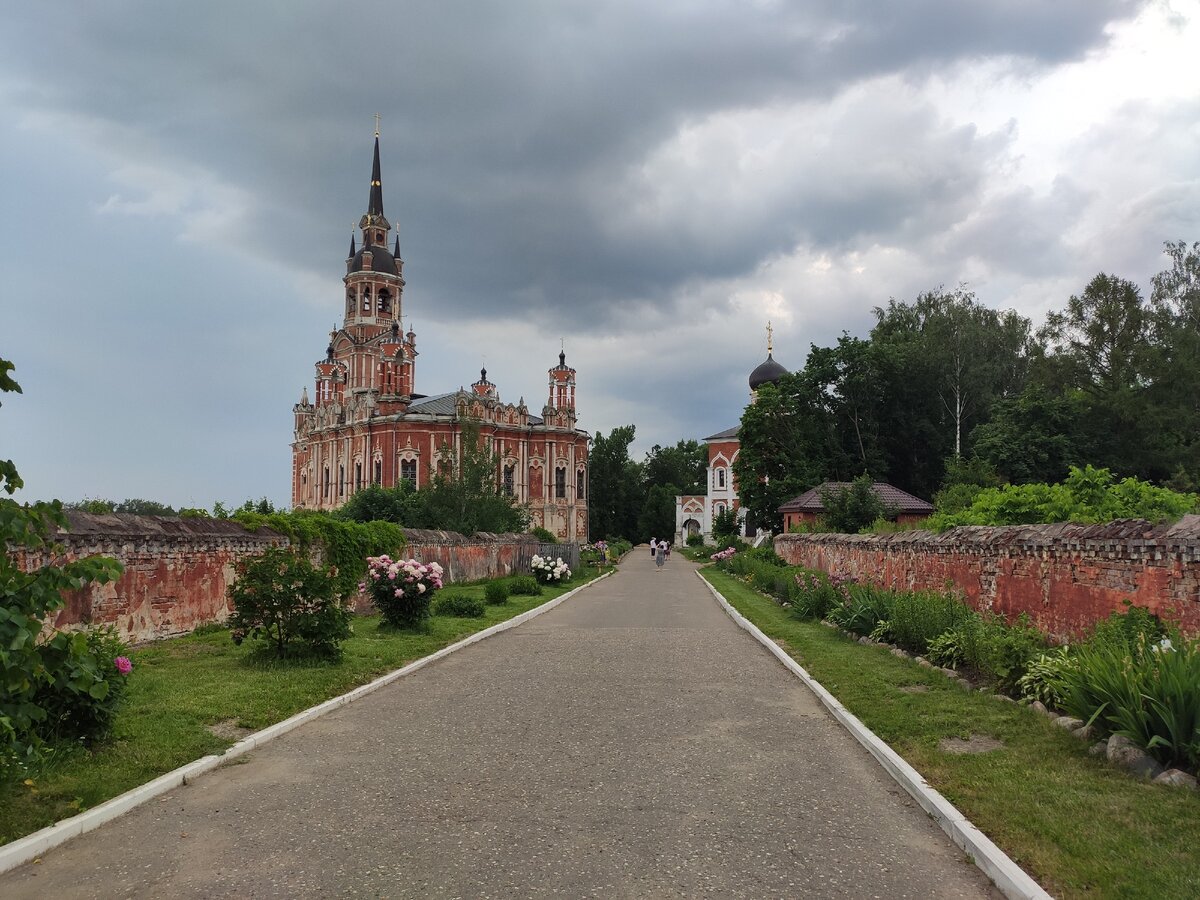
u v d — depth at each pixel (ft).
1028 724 26.66
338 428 257.34
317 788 21.62
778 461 184.44
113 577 18.84
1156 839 17.12
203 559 50.21
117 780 21.22
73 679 19.26
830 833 18.54
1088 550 34.78
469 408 240.12
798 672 39.04
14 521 17.38
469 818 19.26
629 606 80.74
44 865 16.66
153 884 15.70
